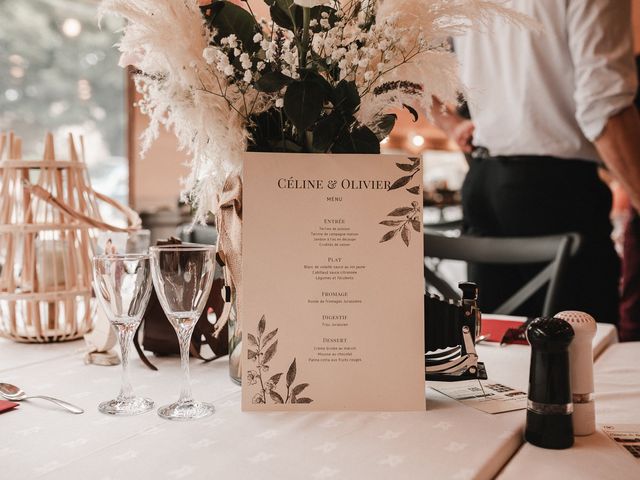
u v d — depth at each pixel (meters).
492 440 0.63
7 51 3.89
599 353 1.04
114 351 0.98
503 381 0.86
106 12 0.75
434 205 5.31
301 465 0.57
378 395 0.74
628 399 0.78
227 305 0.85
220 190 0.85
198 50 0.77
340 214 0.77
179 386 0.84
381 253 0.77
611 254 1.86
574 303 1.81
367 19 0.82
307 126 0.73
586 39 1.57
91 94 4.21
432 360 0.80
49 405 0.75
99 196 1.16
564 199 1.79
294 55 0.76
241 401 0.74
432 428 0.67
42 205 1.08
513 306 1.52
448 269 4.16
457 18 0.81
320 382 0.75
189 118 0.78
